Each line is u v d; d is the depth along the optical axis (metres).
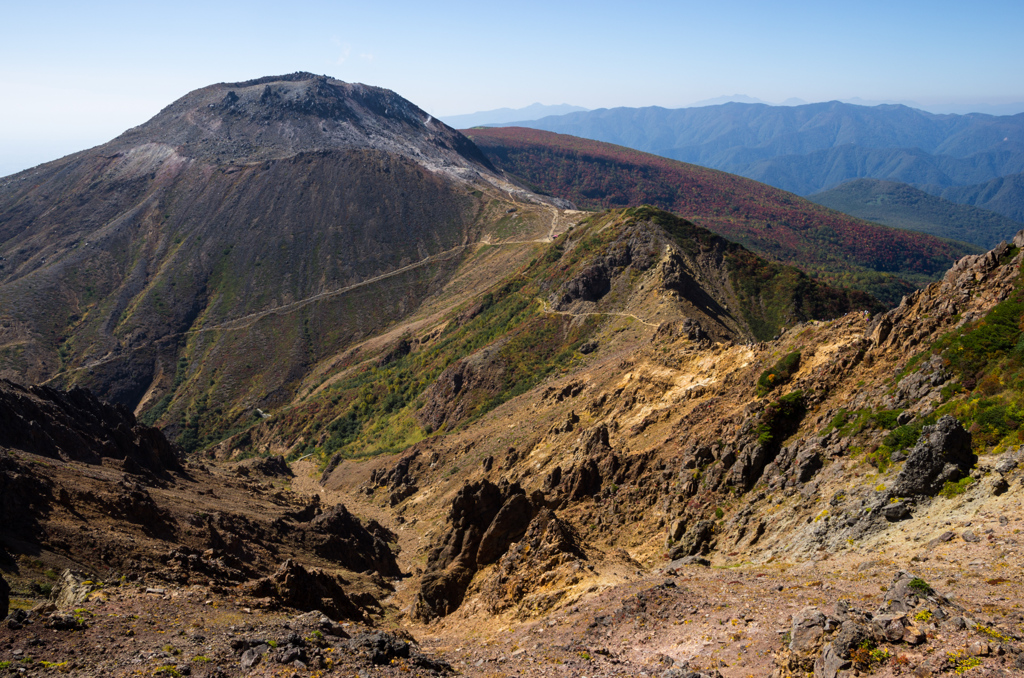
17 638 21.78
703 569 31.89
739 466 38.47
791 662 18.81
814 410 38.69
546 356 133.50
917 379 33.69
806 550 29.27
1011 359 30.19
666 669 21.14
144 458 72.19
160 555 40.69
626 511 45.09
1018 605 18.38
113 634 23.09
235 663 21.28
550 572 34.22
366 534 72.56
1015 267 34.25
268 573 50.62
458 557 42.69
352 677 20.77
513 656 26.12
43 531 38.44
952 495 26.64
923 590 18.72
